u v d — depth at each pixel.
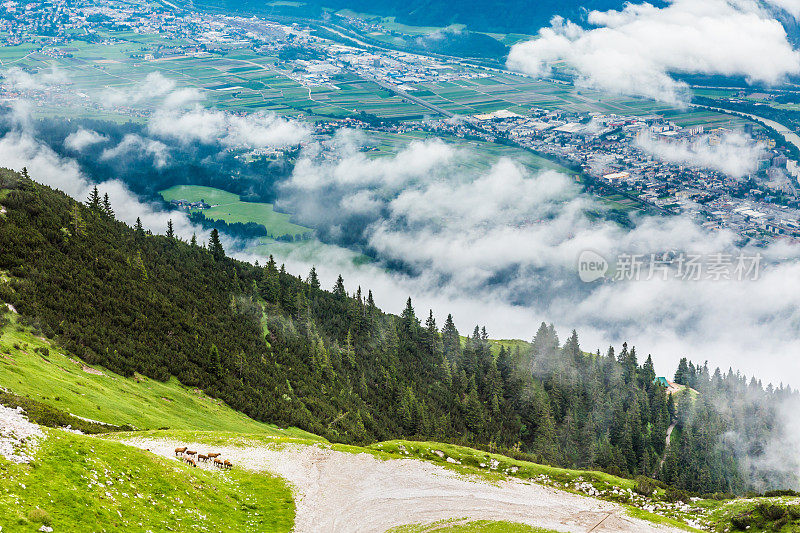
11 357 124.94
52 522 63.03
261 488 100.56
